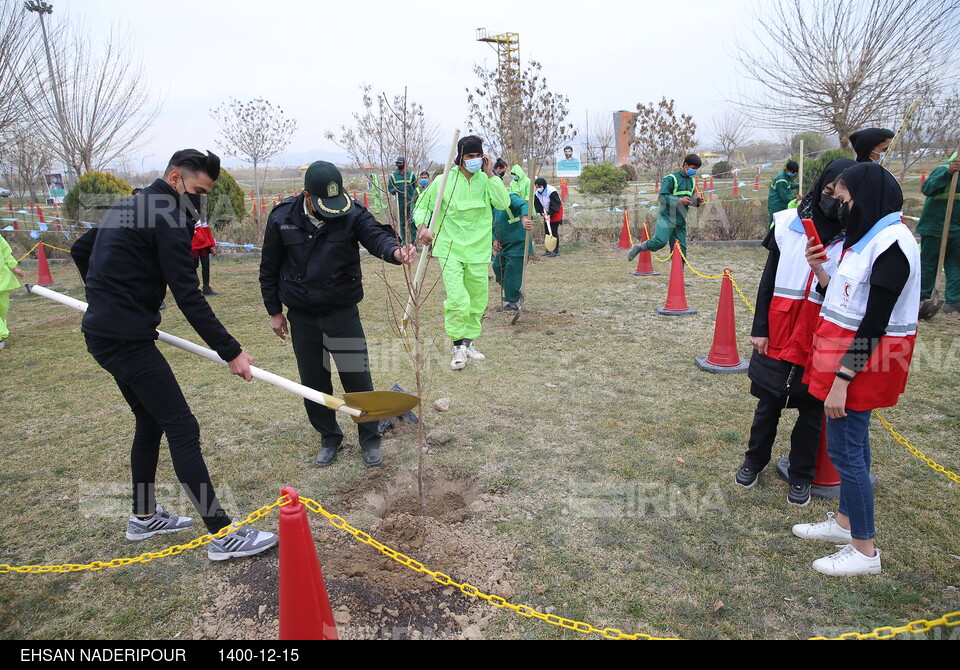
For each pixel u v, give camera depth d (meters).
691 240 13.47
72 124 14.84
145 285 2.81
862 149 4.21
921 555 3.04
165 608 2.79
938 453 4.02
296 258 3.61
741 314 7.46
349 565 3.00
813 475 3.45
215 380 5.69
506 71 15.62
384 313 8.08
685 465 3.94
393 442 4.37
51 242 13.32
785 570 2.95
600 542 3.18
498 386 5.35
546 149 15.65
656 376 5.51
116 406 5.14
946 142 13.45
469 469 3.94
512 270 7.78
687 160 8.84
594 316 7.59
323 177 3.38
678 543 3.17
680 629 2.61
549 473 3.87
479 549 3.12
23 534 3.37
